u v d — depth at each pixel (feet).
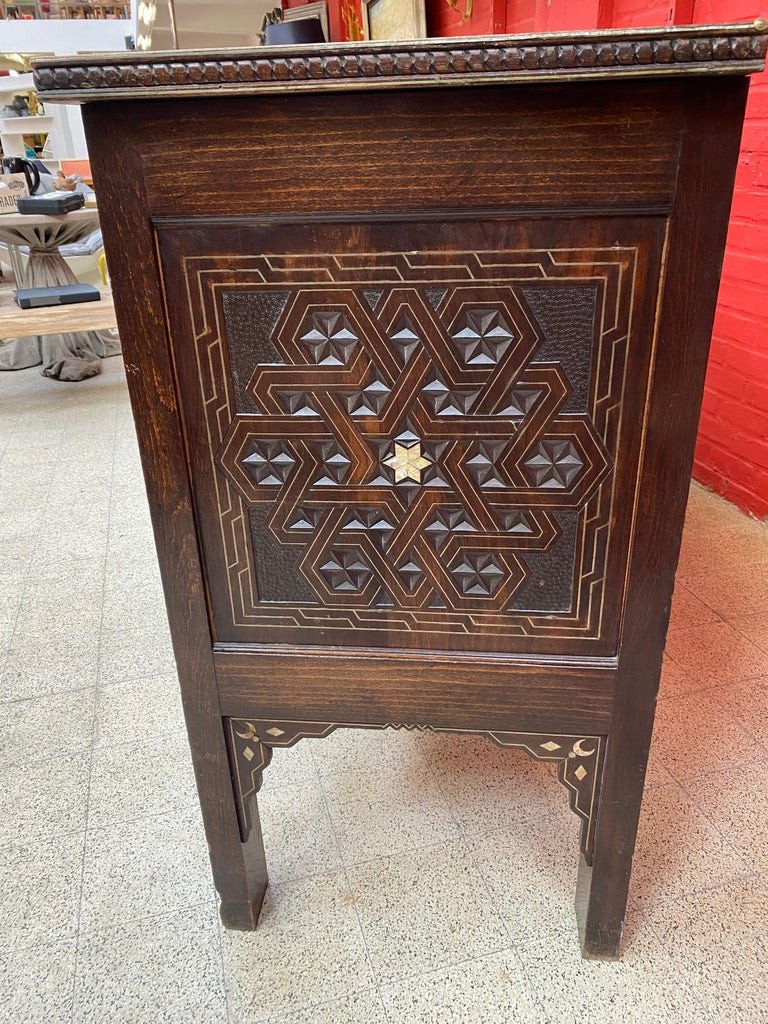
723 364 7.25
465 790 4.29
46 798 4.29
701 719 4.74
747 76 1.95
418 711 3.00
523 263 2.27
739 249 6.77
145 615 6.02
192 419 2.58
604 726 2.91
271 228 2.29
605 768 2.97
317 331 2.43
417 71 1.93
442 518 2.67
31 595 6.31
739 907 3.55
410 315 2.38
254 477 2.66
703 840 3.91
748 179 6.51
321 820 4.10
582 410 2.45
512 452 2.54
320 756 4.58
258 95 2.08
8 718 4.93
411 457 2.58
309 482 2.65
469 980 3.26
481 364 2.42
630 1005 3.15
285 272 2.35
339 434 2.57
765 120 6.17
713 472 7.64
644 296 2.27
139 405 2.54
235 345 2.47
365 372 2.47
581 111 2.05
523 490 2.59
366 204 2.23
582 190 2.15
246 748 3.17
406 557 2.75
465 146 2.12
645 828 3.98
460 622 2.83
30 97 28.09
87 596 6.28
